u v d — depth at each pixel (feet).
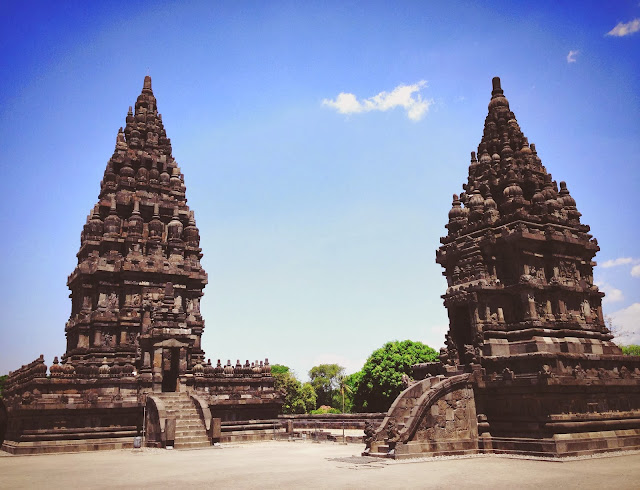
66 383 140.87
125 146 202.59
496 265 117.19
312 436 154.40
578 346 109.81
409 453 94.63
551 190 124.26
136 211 189.26
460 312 123.13
